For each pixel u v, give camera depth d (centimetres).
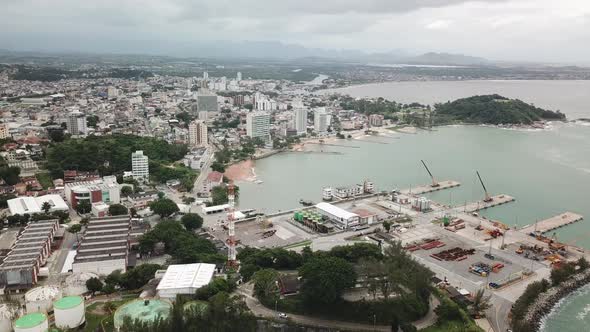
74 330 18450
